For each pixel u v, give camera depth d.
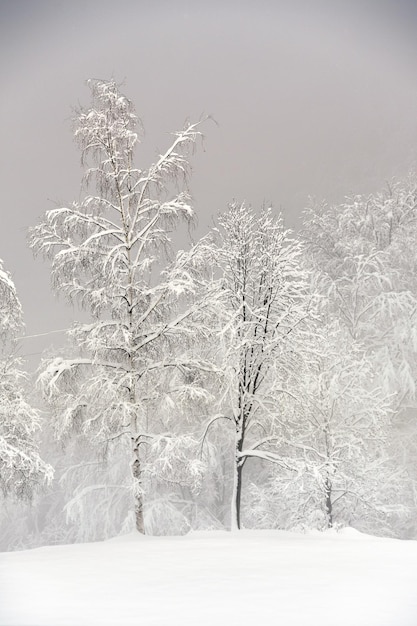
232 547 10.83
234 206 20.34
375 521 24.97
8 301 16.52
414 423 31.08
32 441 18.34
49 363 17.56
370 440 24.27
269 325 19.58
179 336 17.56
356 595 6.55
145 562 9.09
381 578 7.46
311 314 19.39
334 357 23.64
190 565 8.71
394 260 34.06
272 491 24.47
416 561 8.73
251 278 19.95
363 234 35.06
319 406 22.56
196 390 17.16
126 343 17.31
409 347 30.73
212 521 29.38
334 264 33.91
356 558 9.14
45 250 17.09
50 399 17.14
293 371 19.45
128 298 17.53
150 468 17.30
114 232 17.50
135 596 6.68
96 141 17.50
